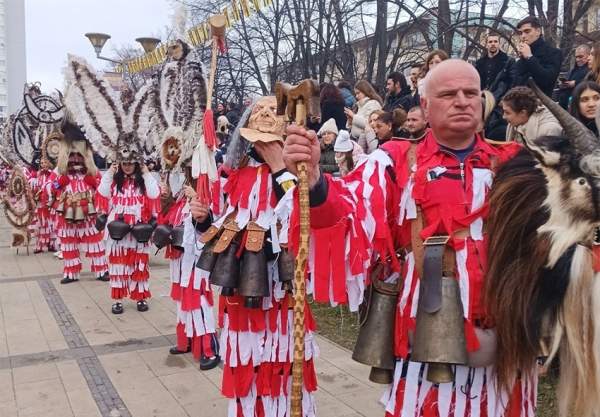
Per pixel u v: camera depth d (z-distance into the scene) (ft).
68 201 24.29
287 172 9.26
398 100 20.95
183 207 14.89
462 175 6.56
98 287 23.93
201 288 14.44
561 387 6.06
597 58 14.56
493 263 6.16
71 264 24.85
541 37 15.78
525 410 6.58
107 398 13.03
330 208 6.39
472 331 6.22
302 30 54.85
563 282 5.75
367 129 19.06
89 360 15.40
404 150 6.92
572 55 32.50
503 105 13.28
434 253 6.36
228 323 9.74
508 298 6.01
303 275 6.29
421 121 14.33
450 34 37.65
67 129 24.03
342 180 6.86
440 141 6.76
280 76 55.42
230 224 9.63
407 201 6.68
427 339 6.22
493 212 6.26
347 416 11.87
